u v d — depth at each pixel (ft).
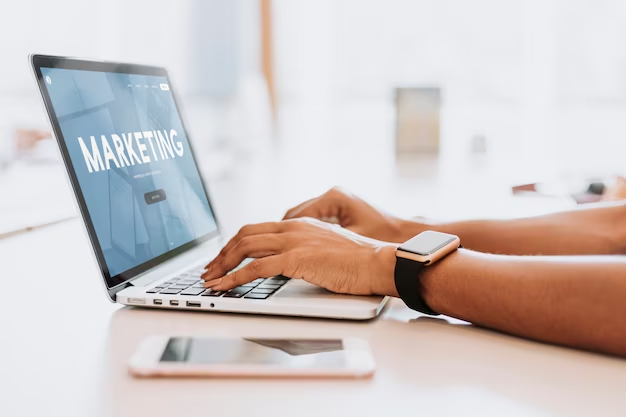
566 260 2.02
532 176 6.12
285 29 13.48
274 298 2.32
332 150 9.39
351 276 2.38
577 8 13.05
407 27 13.28
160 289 2.45
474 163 7.29
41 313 2.28
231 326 2.14
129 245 2.67
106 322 2.18
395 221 3.32
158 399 1.54
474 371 1.74
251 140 8.84
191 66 11.82
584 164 7.16
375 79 13.50
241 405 1.50
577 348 1.93
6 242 3.54
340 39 13.44
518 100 13.35
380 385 1.64
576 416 1.47
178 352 1.78
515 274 2.04
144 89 3.25
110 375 1.69
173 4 11.36
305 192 5.40
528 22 13.16
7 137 6.59
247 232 2.66
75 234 3.76
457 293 2.12
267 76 13.57
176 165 3.35
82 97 2.68
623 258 1.97
